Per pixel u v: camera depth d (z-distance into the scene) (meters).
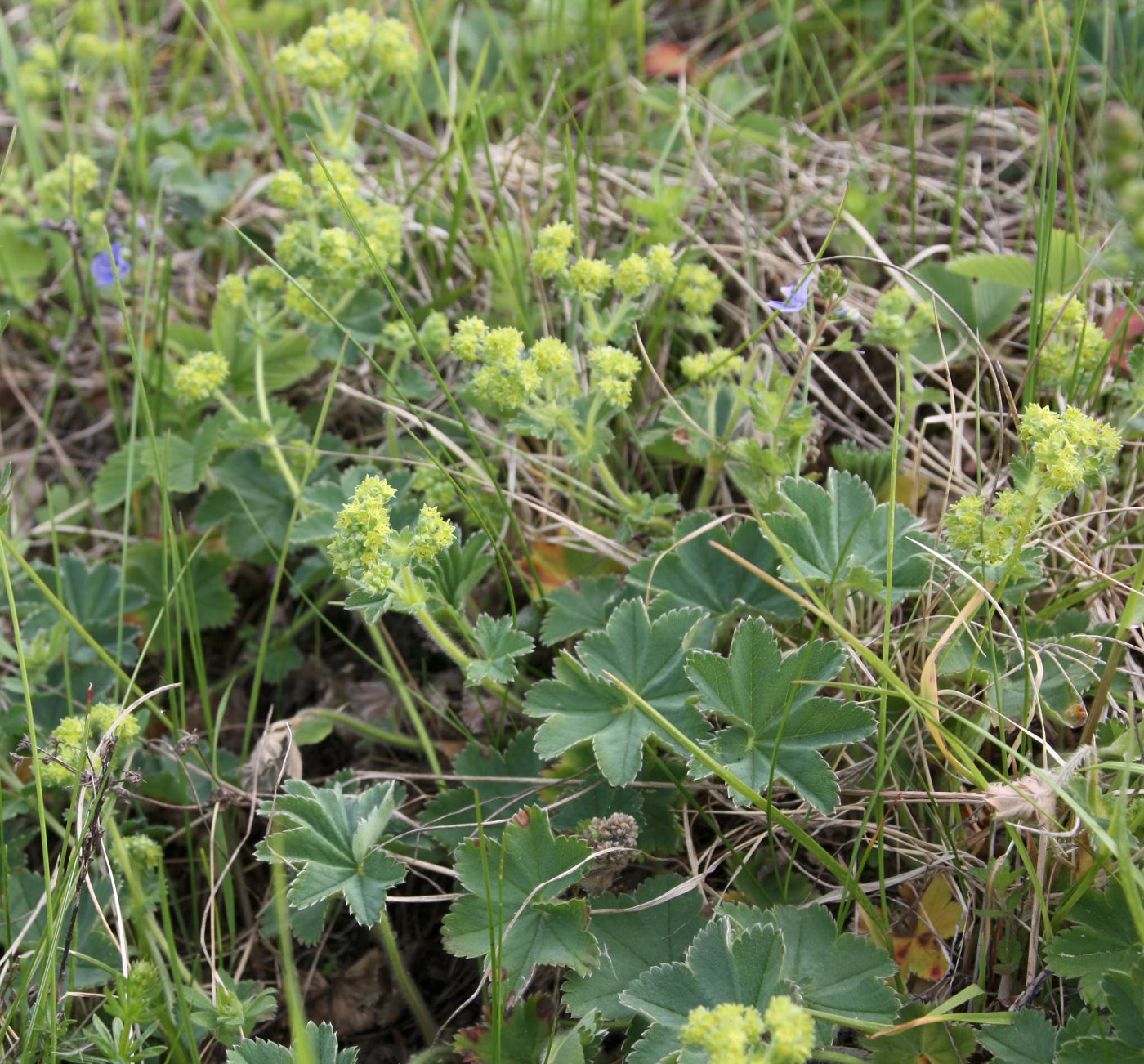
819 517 0.48
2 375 0.63
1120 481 0.52
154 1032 0.46
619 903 0.45
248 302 0.56
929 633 0.47
